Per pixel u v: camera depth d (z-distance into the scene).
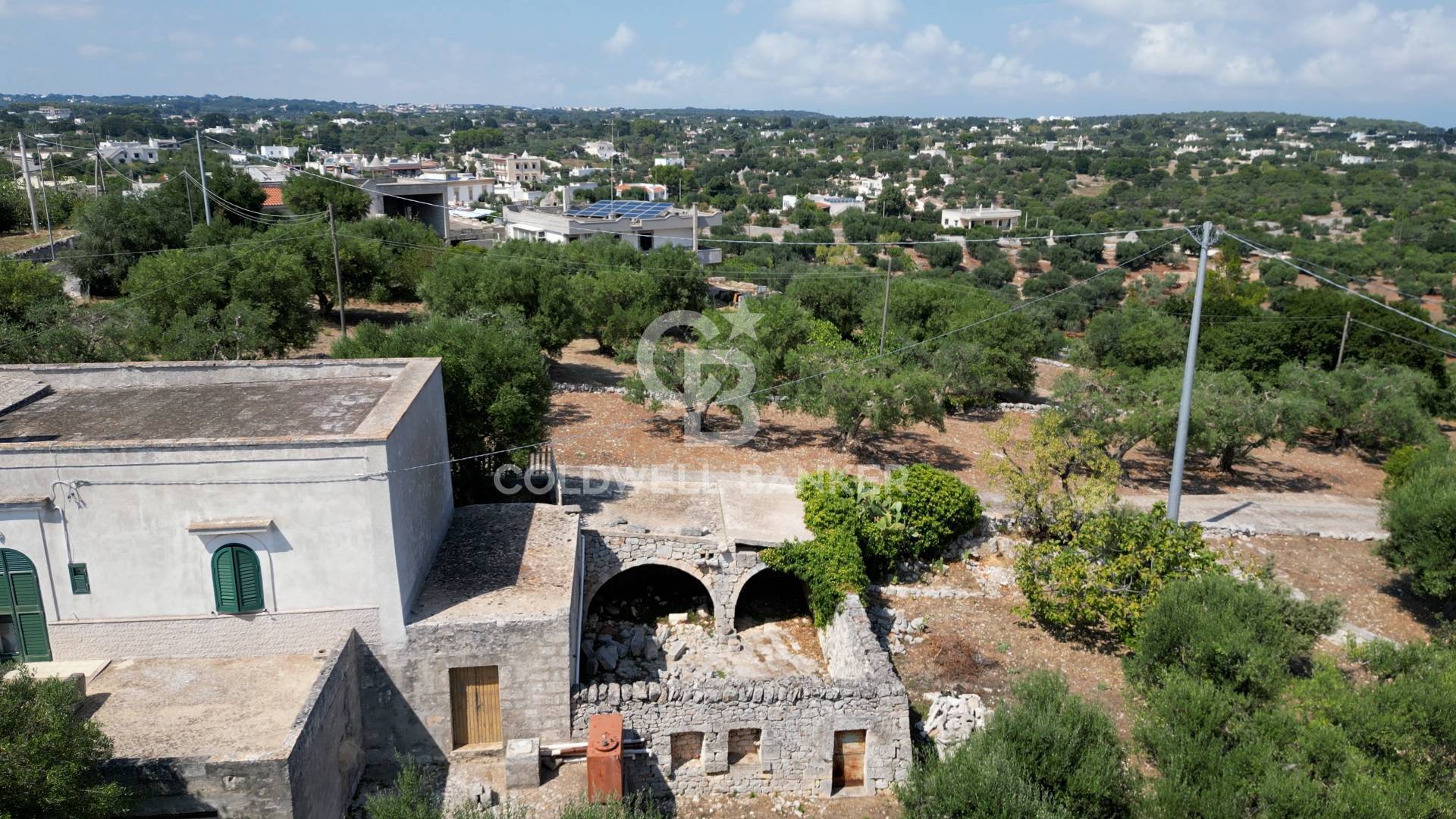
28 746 10.05
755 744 17.20
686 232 74.56
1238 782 12.20
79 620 14.77
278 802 12.42
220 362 19.75
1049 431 25.41
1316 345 44.09
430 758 16.33
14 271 32.88
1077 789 12.89
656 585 24.88
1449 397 43.72
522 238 65.50
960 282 71.25
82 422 16.59
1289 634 16.59
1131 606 19.66
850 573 21.05
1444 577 21.12
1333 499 31.08
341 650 14.92
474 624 15.74
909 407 31.08
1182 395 22.69
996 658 20.42
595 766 15.19
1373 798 11.00
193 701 14.00
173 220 50.94
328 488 14.83
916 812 13.45
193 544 14.72
